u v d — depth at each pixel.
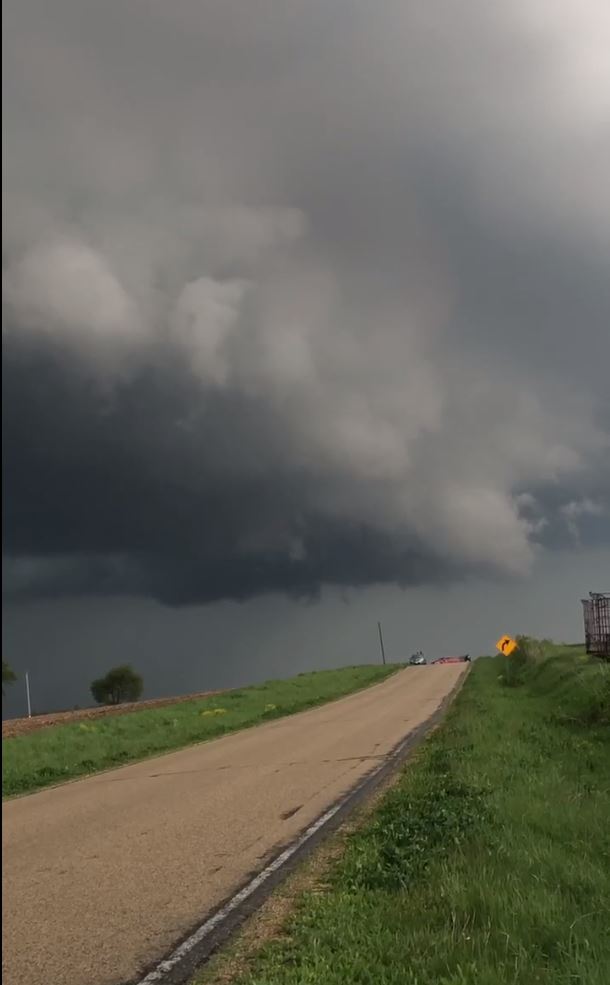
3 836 11.08
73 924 6.90
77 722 36.06
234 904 7.21
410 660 86.19
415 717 26.22
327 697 40.94
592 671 25.45
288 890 7.53
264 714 32.50
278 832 10.13
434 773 13.39
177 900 7.45
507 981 4.85
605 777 12.59
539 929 5.69
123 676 85.50
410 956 5.39
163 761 19.52
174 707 40.59
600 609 29.28
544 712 22.72
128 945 6.33
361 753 17.78
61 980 5.71
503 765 13.45
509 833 8.25
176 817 11.59
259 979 5.33
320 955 5.62
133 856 9.29
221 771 16.53
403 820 9.45
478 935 5.55
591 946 5.43
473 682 42.09
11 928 6.86
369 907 6.65
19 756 22.06
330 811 11.25
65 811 12.99
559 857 7.51
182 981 5.57
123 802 13.43
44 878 8.50
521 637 46.50
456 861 7.27
